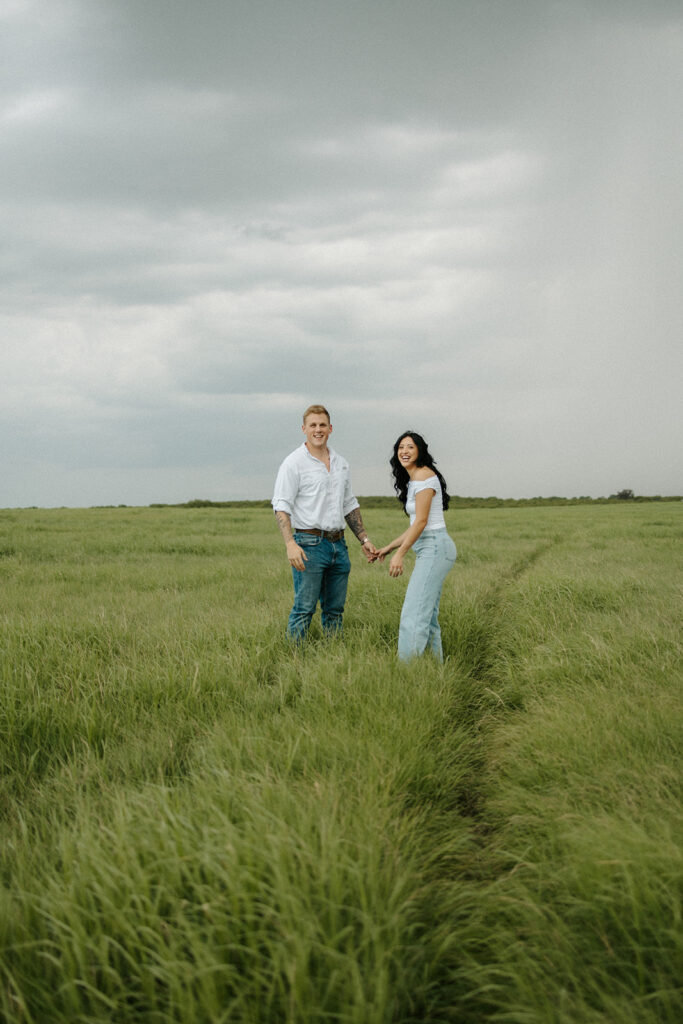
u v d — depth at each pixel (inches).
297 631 218.5
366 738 124.1
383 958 64.8
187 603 310.5
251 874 73.8
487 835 105.0
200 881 75.2
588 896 77.0
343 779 104.5
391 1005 62.7
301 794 94.8
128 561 531.2
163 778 114.9
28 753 137.1
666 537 758.5
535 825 98.4
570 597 295.4
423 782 114.2
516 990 67.7
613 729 124.5
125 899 72.5
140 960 69.2
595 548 633.0
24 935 72.0
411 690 153.7
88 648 205.8
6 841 94.2
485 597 319.9
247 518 1273.4
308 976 62.9
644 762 109.2
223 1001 63.5
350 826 85.7
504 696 175.2
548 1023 61.6
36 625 222.1
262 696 159.9
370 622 245.9
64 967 66.7
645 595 299.0
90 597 327.9
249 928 68.6
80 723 143.7
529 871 88.0
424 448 187.2
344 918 71.7
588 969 68.3
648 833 85.7
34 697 155.1
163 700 161.6
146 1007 64.7
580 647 191.9
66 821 100.0
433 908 79.0
